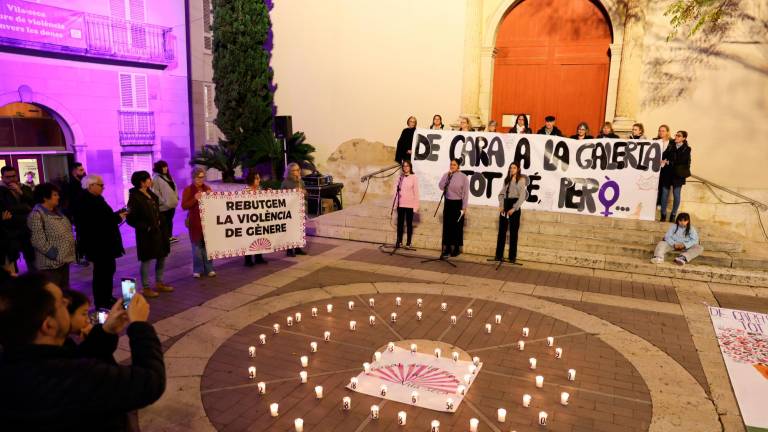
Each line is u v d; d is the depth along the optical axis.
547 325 7.07
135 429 2.59
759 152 11.28
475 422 4.45
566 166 11.05
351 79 15.09
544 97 13.56
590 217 11.01
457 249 10.36
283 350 6.16
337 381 5.44
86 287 8.61
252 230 9.17
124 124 21.30
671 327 7.08
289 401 5.03
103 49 20.02
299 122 16.02
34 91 18.30
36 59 18.28
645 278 9.25
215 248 8.78
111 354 2.48
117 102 21.09
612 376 5.68
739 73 11.23
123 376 1.99
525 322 7.16
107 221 7.08
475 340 6.54
